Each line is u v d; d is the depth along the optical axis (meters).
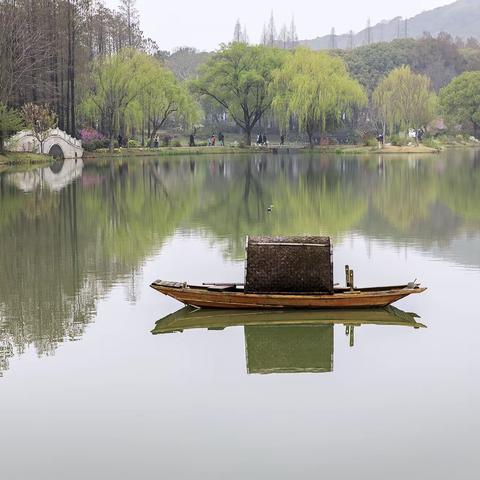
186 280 23.66
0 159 74.62
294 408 14.04
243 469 11.90
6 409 14.07
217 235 32.19
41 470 11.98
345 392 14.73
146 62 101.62
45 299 21.44
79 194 48.25
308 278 19.98
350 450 12.46
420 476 11.70
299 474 11.74
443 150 114.12
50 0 87.00
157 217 37.94
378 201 44.34
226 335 18.23
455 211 39.69
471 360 16.34
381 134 122.75
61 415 13.81
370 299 19.84
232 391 14.83
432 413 13.75
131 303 20.98
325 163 80.62
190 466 12.01
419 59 186.50
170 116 140.75
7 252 28.30
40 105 88.25
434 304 20.73
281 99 103.12
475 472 11.77
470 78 135.75
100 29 109.94
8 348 17.33
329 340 17.86
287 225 35.19
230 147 109.38
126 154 95.56
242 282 23.36
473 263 26.03
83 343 17.61
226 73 112.19
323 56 108.50
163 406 14.14
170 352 17.03
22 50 81.50
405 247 29.19
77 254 27.88
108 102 95.75
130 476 11.77
